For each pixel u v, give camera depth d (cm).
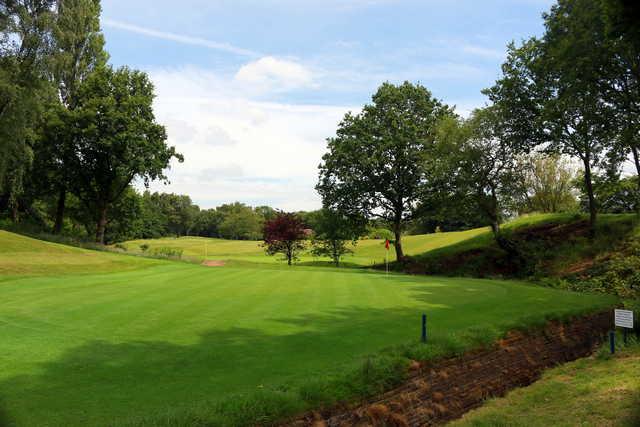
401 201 3619
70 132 3391
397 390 687
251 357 734
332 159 3578
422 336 838
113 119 3384
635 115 2206
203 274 2067
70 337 838
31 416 491
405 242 5312
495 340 920
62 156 3509
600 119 2306
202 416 487
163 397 557
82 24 3509
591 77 2150
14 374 628
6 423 471
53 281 1731
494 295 1477
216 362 705
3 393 557
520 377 934
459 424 707
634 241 2378
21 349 751
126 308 1140
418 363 745
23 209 4447
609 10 1129
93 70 3912
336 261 4019
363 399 633
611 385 820
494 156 2966
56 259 2425
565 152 2803
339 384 625
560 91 2447
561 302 1327
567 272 2369
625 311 1055
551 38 2386
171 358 721
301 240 3959
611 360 1012
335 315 1093
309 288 1591
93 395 558
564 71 2270
